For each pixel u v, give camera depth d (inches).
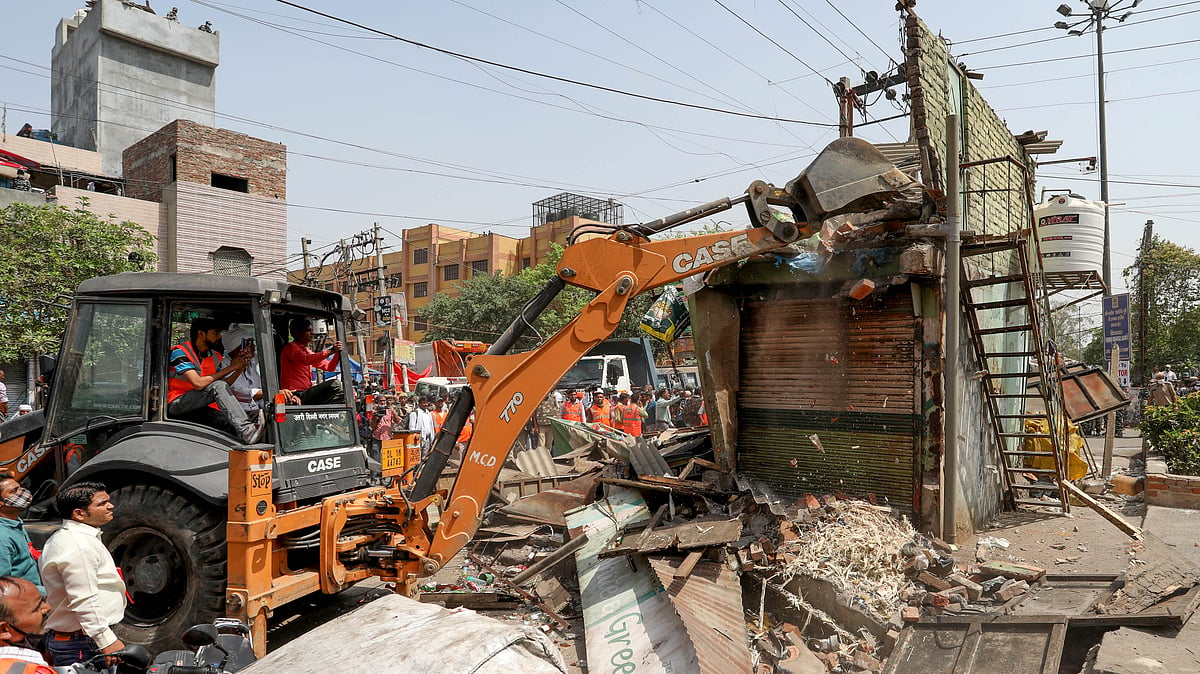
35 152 916.6
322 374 263.3
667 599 194.7
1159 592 196.5
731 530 206.2
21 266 543.8
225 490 192.9
